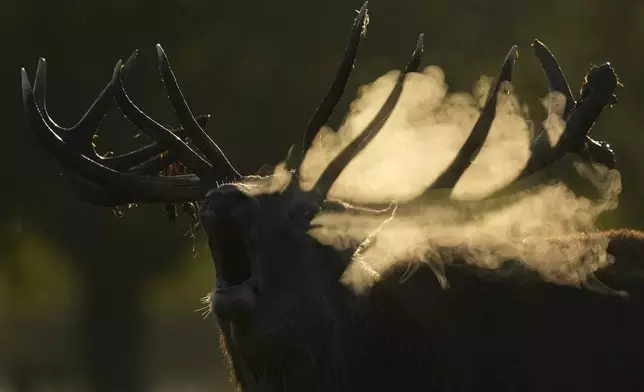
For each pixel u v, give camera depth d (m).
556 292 20.66
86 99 87.00
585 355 20.28
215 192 17.91
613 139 79.12
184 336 132.50
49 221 91.56
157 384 94.81
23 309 140.50
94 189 20.62
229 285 18.14
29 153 90.06
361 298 19.64
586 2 79.75
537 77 76.62
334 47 82.69
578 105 21.34
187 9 84.31
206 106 83.75
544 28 79.56
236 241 18.03
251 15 83.62
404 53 80.81
